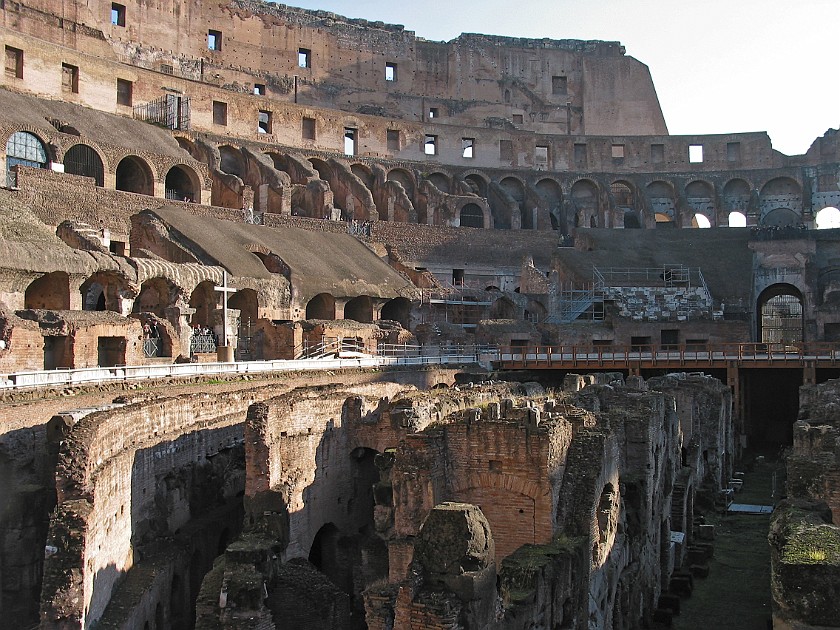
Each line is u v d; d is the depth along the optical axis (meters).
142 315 46.69
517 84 130.38
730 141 119.12
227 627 17.61
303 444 23.48
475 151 117.06
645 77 133.62
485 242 98.19
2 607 21.38
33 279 42.88
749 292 82.81
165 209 69.12
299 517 22.64
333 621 20.42
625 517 22.20
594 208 115.62
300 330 56.62
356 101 120.75
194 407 27.20
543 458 17.47
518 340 73.06
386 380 51.94
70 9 95.12
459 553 12.20
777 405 64.00
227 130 98.19
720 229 98.38
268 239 72.25
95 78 86.06
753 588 26.36
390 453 22.09
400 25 127.00
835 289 84.69
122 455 20.61
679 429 32.38
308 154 102.69
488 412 18.44
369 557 22.66
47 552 16.84
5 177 65.06
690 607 24.77
